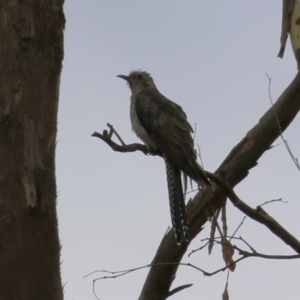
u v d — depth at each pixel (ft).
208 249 35.37
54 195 32.60
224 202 43.83
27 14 33.58
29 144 32.22
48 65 33.63
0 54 32.89
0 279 30.63
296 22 43.24
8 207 31.22
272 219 32.22
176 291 43.27
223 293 34.22
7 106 32.24
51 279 31.60
